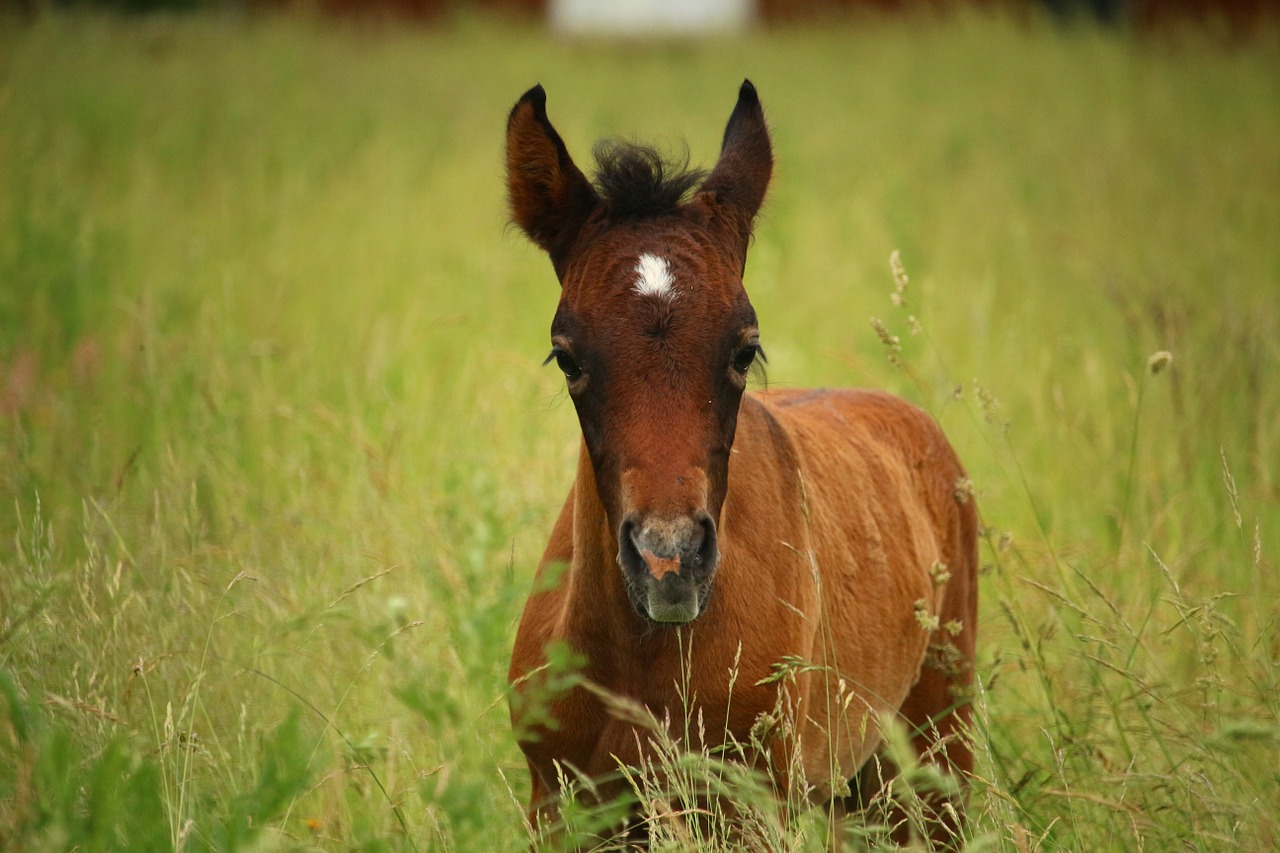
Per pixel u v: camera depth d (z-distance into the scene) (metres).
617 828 6.87
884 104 29.00
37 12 31.77
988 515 11.77
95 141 22.70
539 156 6.82
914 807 6.80
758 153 7.32
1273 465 11.42
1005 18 37.22
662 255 6.37
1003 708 9.29
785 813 6.88
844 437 8.52
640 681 6.62
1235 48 34.97
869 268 18.03
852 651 7.67
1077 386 14.02
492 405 12.36
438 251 18.36
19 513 8.79
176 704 7.67
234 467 11.04
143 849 6.02
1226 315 13.20
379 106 27.86
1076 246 18.25
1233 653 7.75
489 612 6.60
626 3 52.88
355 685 8.27
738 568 6.66
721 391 6.24
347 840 6.80
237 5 43.66
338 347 14.34
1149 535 10.30
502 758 7.87
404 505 10.43
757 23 47.03
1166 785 7.02
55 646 7.61
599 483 6.27
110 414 12.21
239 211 19.69
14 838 5.81
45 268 15.07
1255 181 20.52
